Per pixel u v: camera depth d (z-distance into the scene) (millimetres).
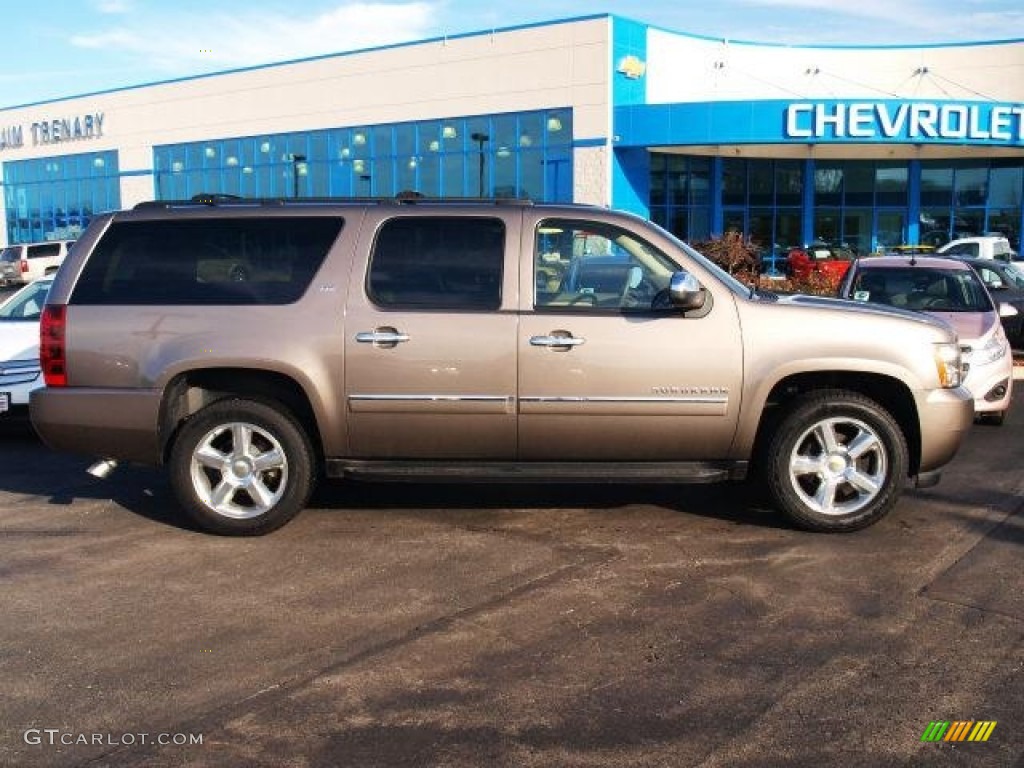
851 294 10570
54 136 48312
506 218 5895
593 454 5879
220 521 5961
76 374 5977
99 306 5969
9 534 6121
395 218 5926
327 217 5984
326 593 5043
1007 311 9875
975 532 6027
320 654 4301
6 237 52219
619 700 3859
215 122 41094
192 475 5949
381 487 7195
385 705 3828
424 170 34844
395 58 35062
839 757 3438
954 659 4215
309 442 6012
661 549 5723
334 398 5816
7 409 8789
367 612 4781
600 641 4422
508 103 32344
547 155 31734
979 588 5055
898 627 4555
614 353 5719
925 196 34156
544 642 4414
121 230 6094
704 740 3553
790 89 35062
